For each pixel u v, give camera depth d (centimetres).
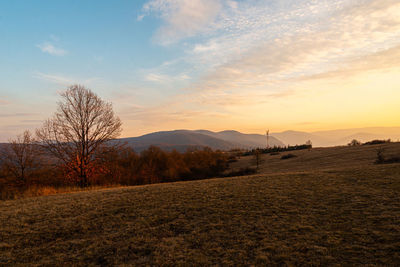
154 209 1052
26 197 1734
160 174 6122
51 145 2616
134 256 650
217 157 7638
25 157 3391
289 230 712
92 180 3012
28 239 827
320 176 1512
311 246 600
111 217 995
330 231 675
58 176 3092
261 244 643
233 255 601
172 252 649
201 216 919
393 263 488
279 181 1470
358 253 546
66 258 675
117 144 2955
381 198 913
